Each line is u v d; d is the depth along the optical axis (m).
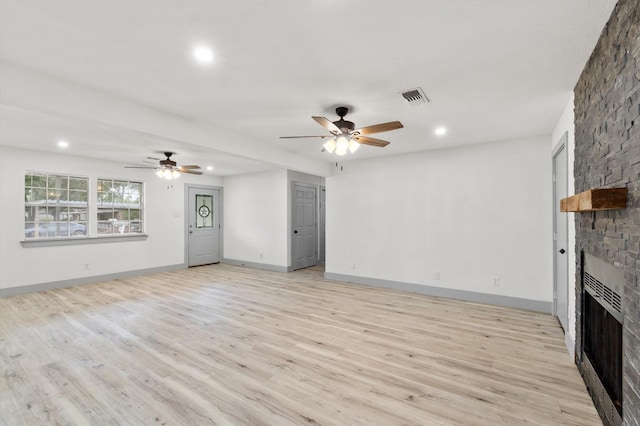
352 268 5.71
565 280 3.20
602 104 1.83
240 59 2.12
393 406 2.04
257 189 7.23
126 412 1.98
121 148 4.69
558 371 2.47
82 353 2.80
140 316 3.81
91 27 1.75
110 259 5.91
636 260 1.39
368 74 2.33
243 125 3.57
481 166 4.43
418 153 4.98
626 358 1.49
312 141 4.30
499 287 4.30
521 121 3.41
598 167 1.92
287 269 6.70
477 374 2.44
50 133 3.88
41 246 5.07
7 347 2.92
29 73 2.24
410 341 3.07
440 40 1.88
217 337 3.17
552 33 1.80
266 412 1.98
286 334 3.25
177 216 7.02
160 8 1.59
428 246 4.89
